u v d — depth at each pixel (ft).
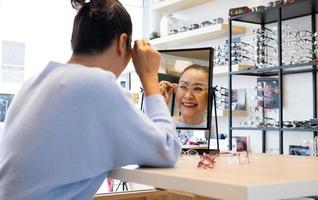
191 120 4.35
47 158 2.64
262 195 1.86
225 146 10.73
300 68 9.27
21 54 12.66
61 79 2.80
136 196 4.78
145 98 3.17
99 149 2.68
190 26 12.70
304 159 3.51
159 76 4.34
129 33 3.15
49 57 12.92
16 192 2.68
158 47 14.05
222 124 11.81
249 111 11.00
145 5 15.78
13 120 2.97
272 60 9.82
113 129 2.68
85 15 3.04
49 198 2.65
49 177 2.62
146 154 2.72
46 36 12.92
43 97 2.78
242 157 3.43
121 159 2.73
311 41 9.06
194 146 4.37
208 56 4.38
